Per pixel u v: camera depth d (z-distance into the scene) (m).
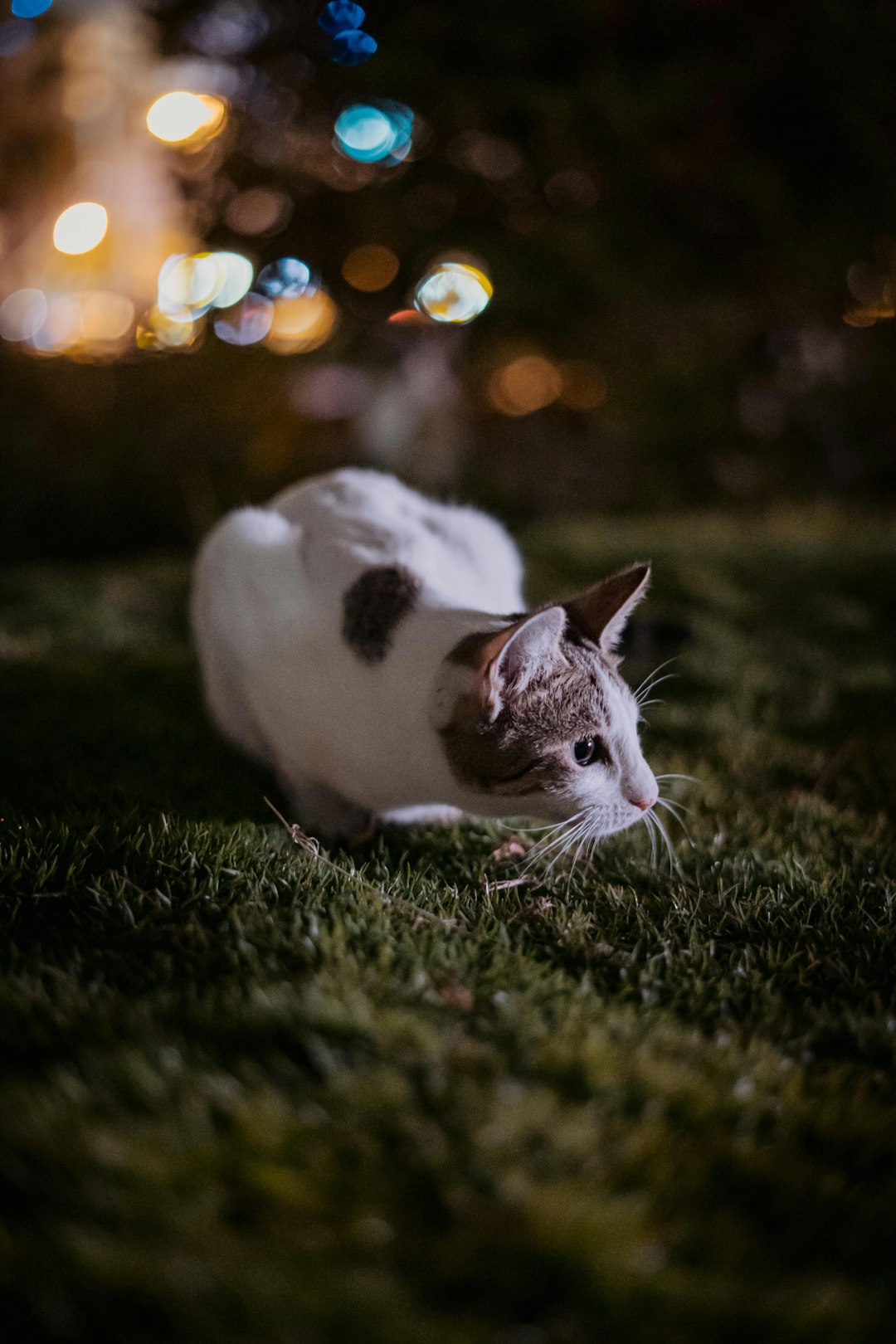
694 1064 0.66
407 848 0.86
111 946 0.72
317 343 1.82
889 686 1.13
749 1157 0.61
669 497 2.01
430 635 0.81
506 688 0.77
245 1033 0.65
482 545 0.95
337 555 0.88
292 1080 0.63
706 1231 0.59
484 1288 0.57
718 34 1.57
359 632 0.83
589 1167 0.60
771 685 1.13
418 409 1.78
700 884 0.81
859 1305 0.57
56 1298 0.56
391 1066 0.63
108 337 1.79
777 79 1.60
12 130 1.67
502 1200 0.58
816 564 1.43
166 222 1.73
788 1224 0.60
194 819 0.84
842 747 1.03
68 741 0.97
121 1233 0.57
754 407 1.96
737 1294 0.57
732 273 1.84
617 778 0.81
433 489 1.76
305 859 0.80
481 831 0.87
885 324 1.98
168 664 1.17
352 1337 0.55
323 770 0.87
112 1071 0.63
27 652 1.17
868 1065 0.68
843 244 1.76
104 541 1.83
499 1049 0.65
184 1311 0.55
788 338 1.93
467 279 1.69
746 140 1.66
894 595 1.34
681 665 1.15
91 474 1.80
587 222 1.76
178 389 1.84
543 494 1.94
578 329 1.91
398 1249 0.58
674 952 0.75
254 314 1.74
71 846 0.78
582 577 1.38
